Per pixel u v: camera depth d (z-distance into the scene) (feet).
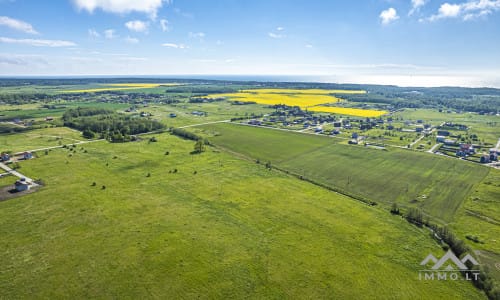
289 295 146.51
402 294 148.97
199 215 221.87
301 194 266.98
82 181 282.36
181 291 146.82
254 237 194.90
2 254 171.42
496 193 273.95
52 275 155.63
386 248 187.11
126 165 333.62
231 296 144.66
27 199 241.76
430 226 214.69
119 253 174.40
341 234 201.57
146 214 221.25
